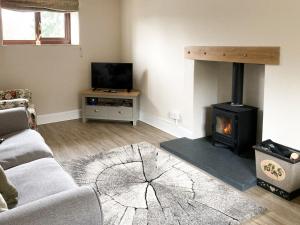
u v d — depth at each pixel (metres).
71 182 1.93
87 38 5.16
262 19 2.97
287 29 2.76
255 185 2.89
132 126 4.92
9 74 4.59
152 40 4.63
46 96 4.97
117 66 5.00
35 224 1.20
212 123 3.84
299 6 2.64
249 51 3.13
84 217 1.33
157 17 4.45
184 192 2.75
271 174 2.72
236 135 3.50
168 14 4.22
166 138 4.31
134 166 3.29
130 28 5.16
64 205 1.29
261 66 3.59
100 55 5.38
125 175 3.07
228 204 2.55
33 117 3.76
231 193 2.74
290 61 2.78
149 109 4.98
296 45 2.71
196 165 3.33
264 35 2.98
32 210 1.23
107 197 2.65
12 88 4.65
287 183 2.60
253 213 2.42
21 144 2.54
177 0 4.01
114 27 5.42
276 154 2.65
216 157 3.46
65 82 5.11
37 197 1.75
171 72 4.34
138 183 2.91
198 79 3.98
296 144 2.83
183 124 4.26
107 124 5.02
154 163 3.38
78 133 4.52
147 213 2.42
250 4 3.07
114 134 4.48
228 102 3.95
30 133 2.84
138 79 5.16
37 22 4.78
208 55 3.62
